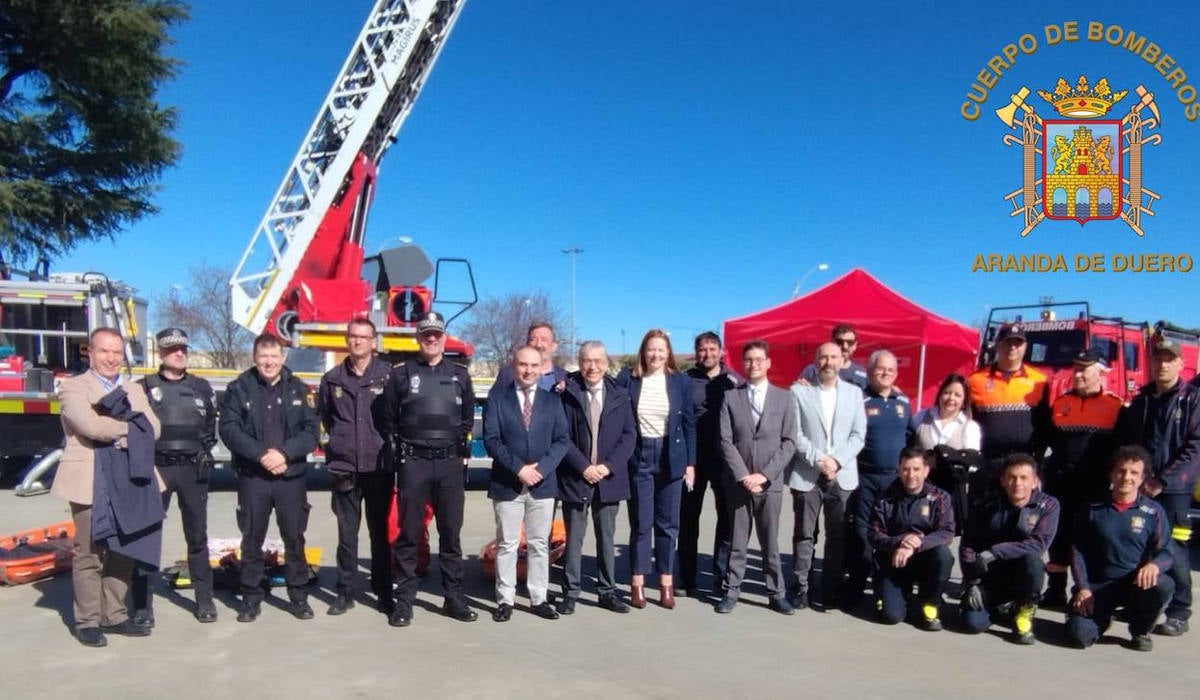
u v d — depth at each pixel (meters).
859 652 4.77
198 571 5.14
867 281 10.88
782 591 5.59
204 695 3.98
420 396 5.15
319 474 11.51
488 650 4.68
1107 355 15.02
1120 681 4.35
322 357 10.30
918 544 5.13
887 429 5.61
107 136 17.09
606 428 5.42
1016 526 5.11
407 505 5.11
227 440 5.04
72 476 4.59
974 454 5.45
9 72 16.58
